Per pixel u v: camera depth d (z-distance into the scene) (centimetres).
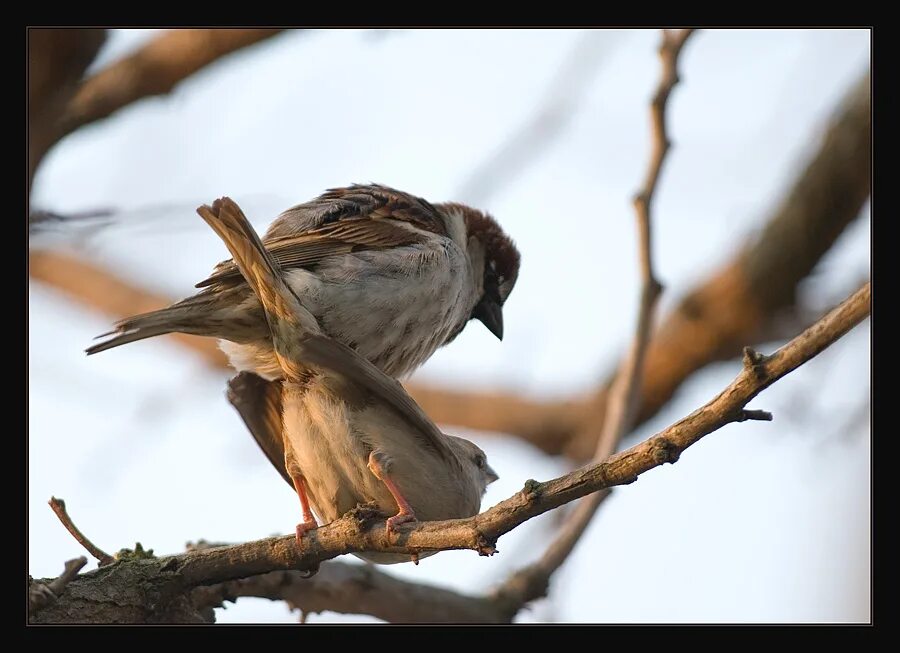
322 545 778
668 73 1042
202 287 891
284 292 830
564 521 1186
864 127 1538
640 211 1058
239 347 902
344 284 984
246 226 813
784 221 1574
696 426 640
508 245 1315
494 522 702
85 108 1235
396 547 750
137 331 873
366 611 1040
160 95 1270
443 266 1048
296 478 870
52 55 1206
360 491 841
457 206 1287
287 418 855
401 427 824
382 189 1152
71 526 812
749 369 622
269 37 1281
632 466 659
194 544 961
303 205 1096
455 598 1083
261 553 793
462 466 848
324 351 770
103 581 793
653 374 1664
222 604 904
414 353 1051
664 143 1055
